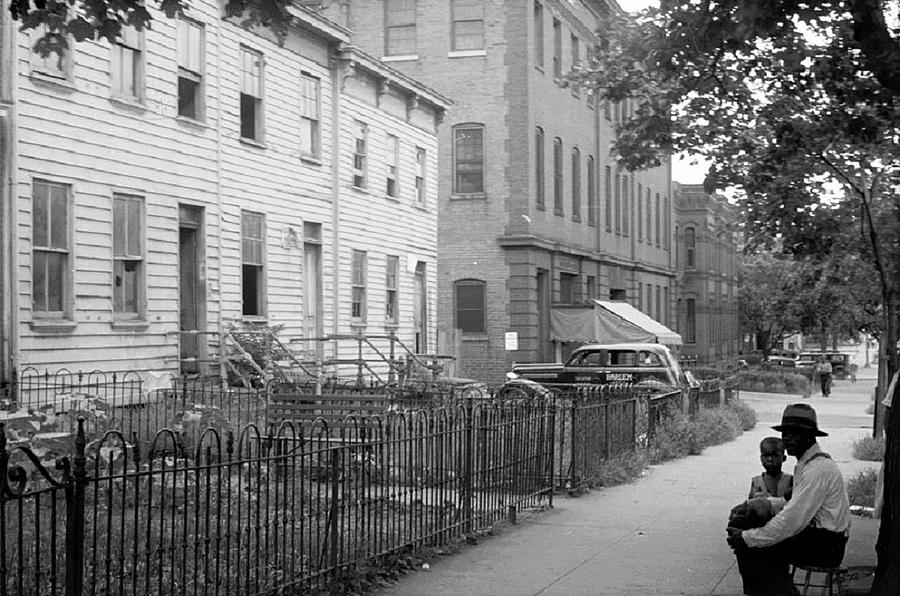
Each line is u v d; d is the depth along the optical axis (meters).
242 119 25.31
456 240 42.56
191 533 9.98
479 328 42.47
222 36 24.20
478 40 42.50
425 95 34.41
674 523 13.27
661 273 64.75
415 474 10.92
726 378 42.94
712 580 10.11
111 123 20.62
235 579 8.48
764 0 10.76
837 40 14.17
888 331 18.80
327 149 28.84
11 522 10.13
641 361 31.45
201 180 23.45
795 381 56.56
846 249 20.27
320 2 34.50
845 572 8.79
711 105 16.08
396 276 33.19
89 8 9.80
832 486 8.55
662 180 66.31
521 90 41.97
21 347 18.34
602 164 52.38
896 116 14.98
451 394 21.28
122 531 7.07
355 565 9.47
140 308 21.50
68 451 12.12
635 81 16.06
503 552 11.35
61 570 8.48
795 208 18.73
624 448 18.92
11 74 18.00
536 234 42.91
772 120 16.30
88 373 18.06
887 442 8.62
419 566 10.52
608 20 16.48
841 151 17.59
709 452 22.95
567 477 15.73
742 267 76.56
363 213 30.77
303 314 27.77
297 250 27.30
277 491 8.65
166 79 22.27
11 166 18.03
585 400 16.91
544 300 44.53
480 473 12.30
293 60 27.22
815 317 47.91
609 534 12.47
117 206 21.00
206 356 23.48
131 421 14.38
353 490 11.28
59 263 19.47
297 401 18.02
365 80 30.89
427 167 35.62
